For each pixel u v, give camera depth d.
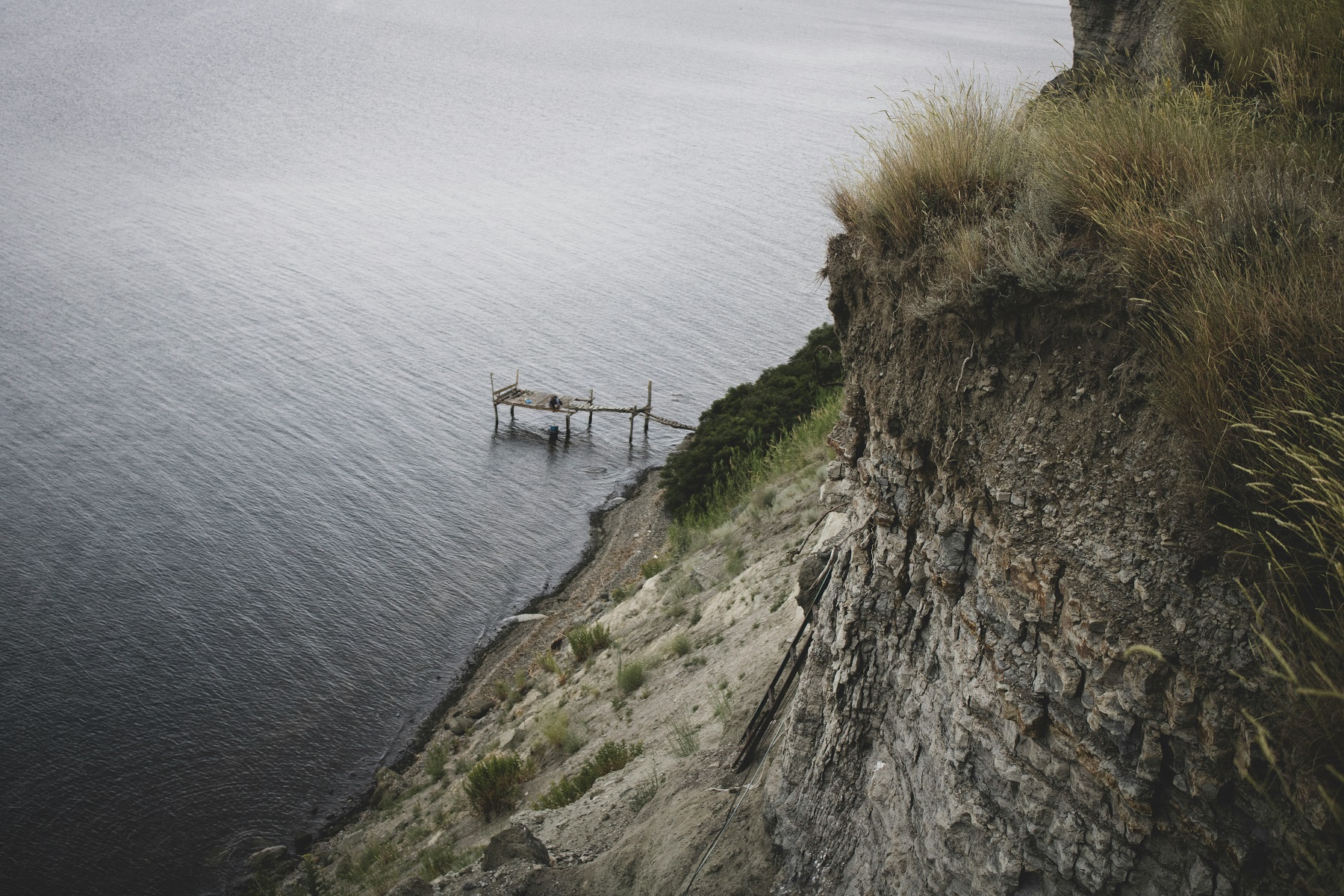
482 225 100.62
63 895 22.03
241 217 97.81
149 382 55.03
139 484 43.22
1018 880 4.07
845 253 5.56
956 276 4.37
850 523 6.03
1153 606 3.41
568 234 96.75
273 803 25.00
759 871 6.22
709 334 66.75
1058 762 3.89
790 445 22.95
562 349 63.22
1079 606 3.71
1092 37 7.50
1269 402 3.07
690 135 160.75
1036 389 4.10
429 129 160.88
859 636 5.67
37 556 37.06
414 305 72.00
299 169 125.19
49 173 106.75
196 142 134.75
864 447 5.69
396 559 37.91
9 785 25.47
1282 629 2.97
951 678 4.67
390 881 13.28
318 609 34.34
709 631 13.45
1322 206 3.64
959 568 4.64
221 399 53.50
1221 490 3.14
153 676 30.34
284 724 28.14
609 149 148.62
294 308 70.00
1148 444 3.53
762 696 9.06
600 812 8.67
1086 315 3.90
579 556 38.47
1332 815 2.77
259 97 177.38
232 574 36.38
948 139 4.96
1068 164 4.41
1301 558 2.91
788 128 168.62
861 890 5.21
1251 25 5.80
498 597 35.41
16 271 73.25
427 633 32.94
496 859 7.78
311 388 55.88
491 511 42.28
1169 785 3.44
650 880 6.77
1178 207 3.82
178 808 24.77
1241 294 3.26
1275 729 3.02
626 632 16.89
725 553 17.05
